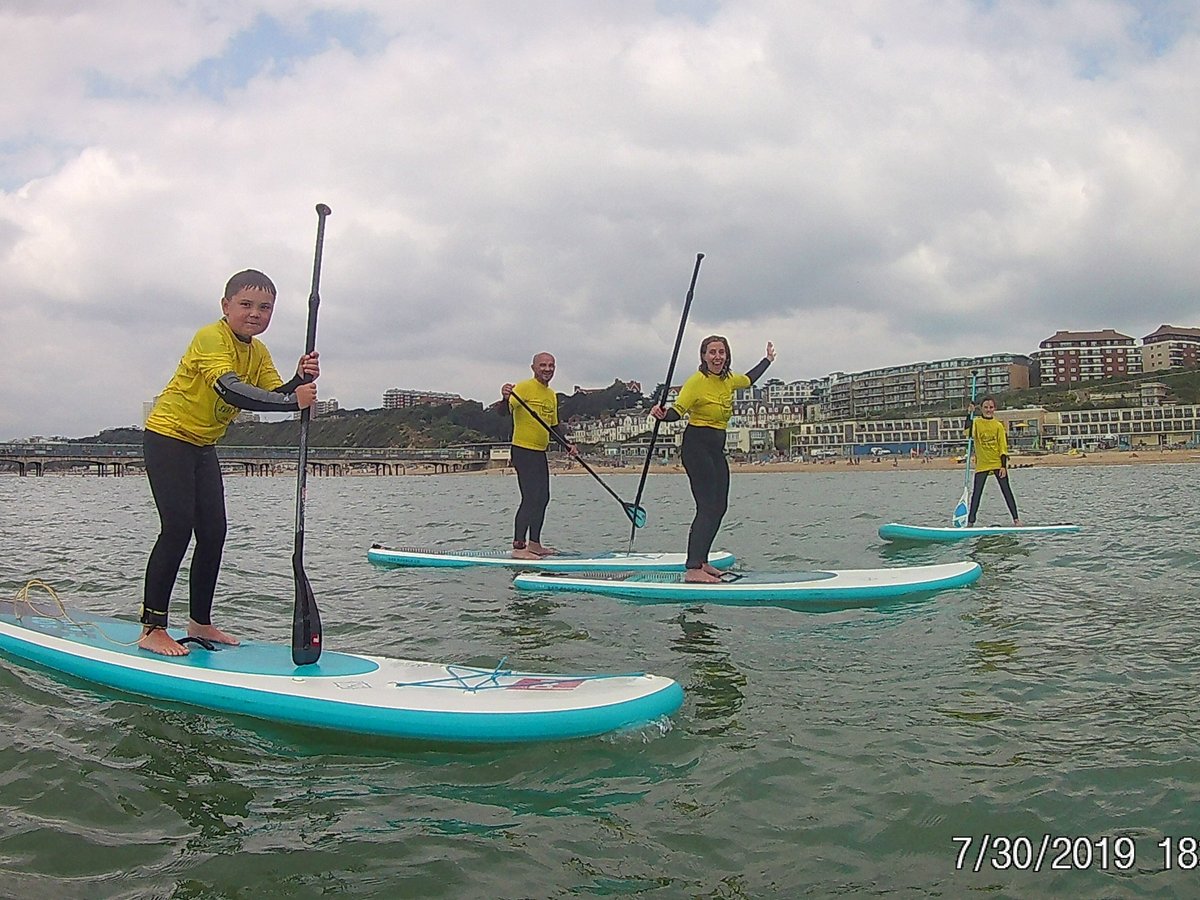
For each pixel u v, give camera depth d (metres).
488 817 3.13
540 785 3.39
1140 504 17.83
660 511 20.50
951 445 106.69
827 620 6.27
